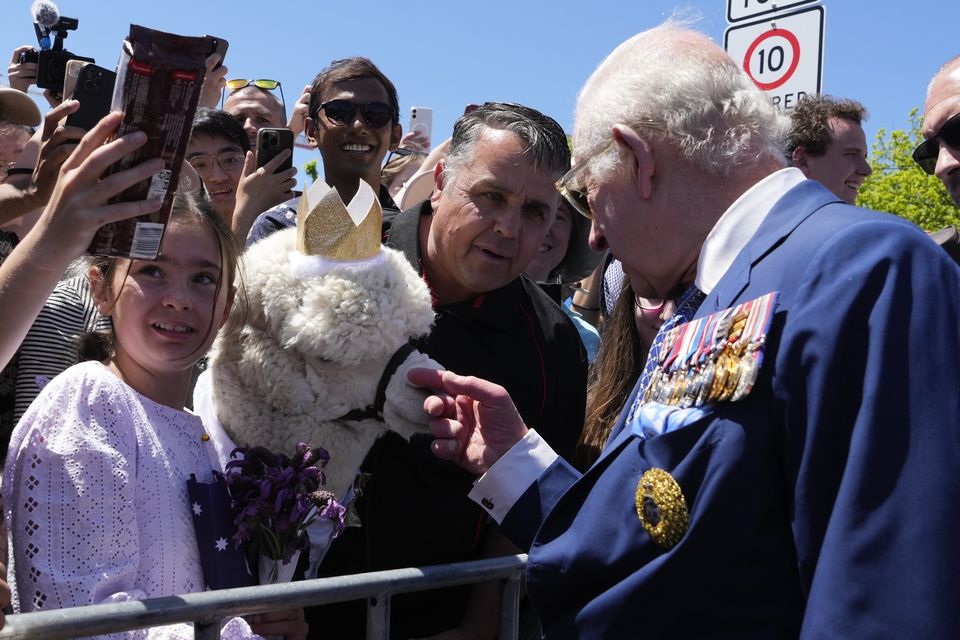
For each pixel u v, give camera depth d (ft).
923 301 4.71
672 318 6.04
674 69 5.95
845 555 4.48
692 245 5.97
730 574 5.02
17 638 5.07
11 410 9.04
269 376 7.40
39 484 6.05
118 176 5.43
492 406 7.19
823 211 5.44
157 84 5.35
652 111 5.89
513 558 7.61
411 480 8.36
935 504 4.41
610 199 6.15
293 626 7.19
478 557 8.73
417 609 8.47
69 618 5.26
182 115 5.48
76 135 6.61
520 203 8.62
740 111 5.85
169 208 5.76
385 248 7.82
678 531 5.14
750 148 5.84
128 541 6.11
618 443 5.76
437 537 8.40
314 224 7.40
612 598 5.33
